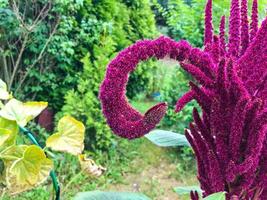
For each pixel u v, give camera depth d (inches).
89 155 180.7
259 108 27.8
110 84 26.0
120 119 26.5
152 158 188.2
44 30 179.8
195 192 33.7
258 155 28.6
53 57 181.8
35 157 35.9
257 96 29.3
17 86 184.2
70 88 186.9
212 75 28.6
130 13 203.2
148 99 233.0
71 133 38.1
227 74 28.0
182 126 187.0
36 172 35.8
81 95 178.9
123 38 197.8
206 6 32.5
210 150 29.3
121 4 197.9
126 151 189.8
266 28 29.0
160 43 26.7
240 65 29.5
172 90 191.3
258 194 30.5
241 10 32.1
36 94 186.7
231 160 28.1
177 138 40.3
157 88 232.7
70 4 174.1
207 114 30.2
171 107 190.1
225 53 31.7
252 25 32.1
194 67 28.0
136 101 221.5
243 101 27.6
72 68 185.6
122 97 26.4
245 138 28.6
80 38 183.8
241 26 32.1
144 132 26.8
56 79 184.7
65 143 37.6
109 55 184.4
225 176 29.3
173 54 27.2
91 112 178.1
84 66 179.6
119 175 175.3
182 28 196.2
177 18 198.7
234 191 29.4
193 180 177.0
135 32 206.5
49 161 36.2
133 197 34.5
